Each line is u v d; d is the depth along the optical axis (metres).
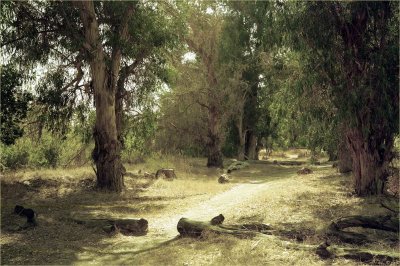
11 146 22.72
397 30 13.13
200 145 34.09
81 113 19.61
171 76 20.66
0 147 21.97
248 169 30.88
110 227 10.17
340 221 9.04
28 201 14.62
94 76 17.47
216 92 31.05
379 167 14.59
